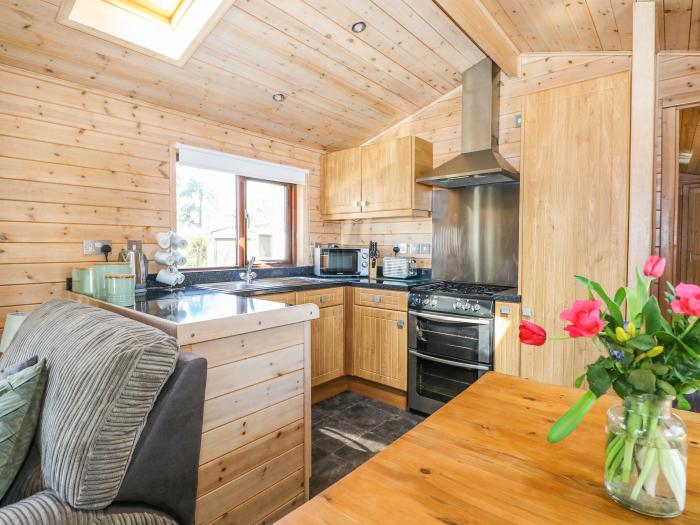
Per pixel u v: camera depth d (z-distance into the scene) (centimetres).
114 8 212
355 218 374
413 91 331
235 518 153
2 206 213
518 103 306
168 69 244
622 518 67
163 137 277
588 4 216
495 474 80
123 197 257
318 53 263
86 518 93
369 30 252
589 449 90
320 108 324
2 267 213
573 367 228
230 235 340
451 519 67
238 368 153
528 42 278
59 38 206
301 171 377
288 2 219
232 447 151
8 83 213
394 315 304
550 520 66
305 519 67
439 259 351
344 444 243
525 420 105
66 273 235
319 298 312
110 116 251
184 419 112
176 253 262
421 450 90
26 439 109
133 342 108
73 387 105
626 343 68
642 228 206
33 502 93
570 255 229
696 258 507
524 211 244
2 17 188
